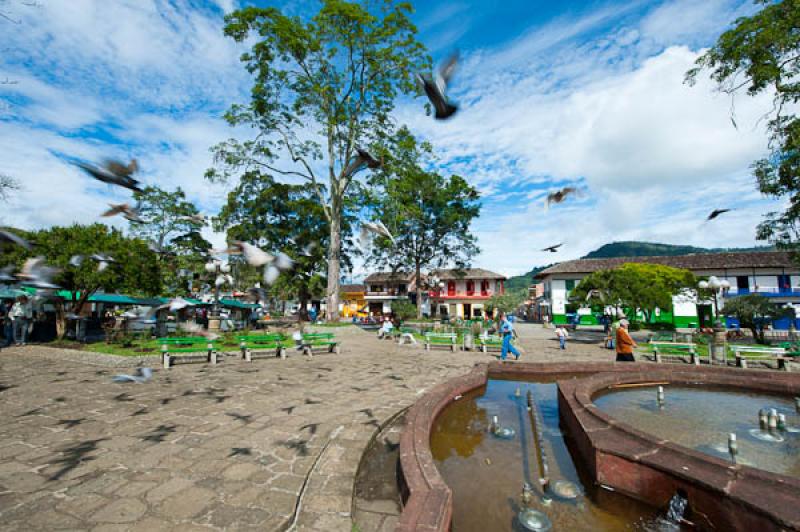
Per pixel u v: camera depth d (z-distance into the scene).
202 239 21.41
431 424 4.90
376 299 45.62
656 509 3.20
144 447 4.43
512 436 5.10
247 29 20.42
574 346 17.08
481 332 21.06
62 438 4.72
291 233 26.83
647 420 5.14
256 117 21.97
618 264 35.94
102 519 2.93
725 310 17.95
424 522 2.46
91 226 14.30
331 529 2.90
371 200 23.14
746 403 6.09
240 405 6.32
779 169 11.10
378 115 23.14
